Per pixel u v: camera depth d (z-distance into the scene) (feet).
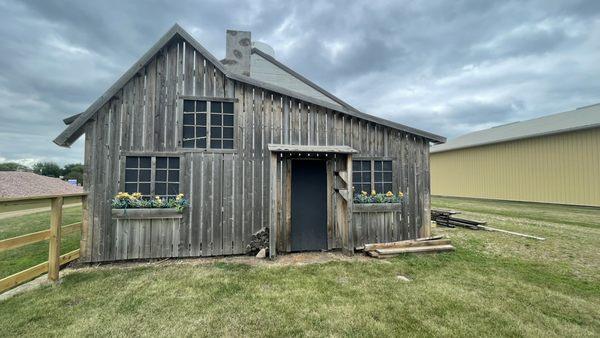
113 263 15.96
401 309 10.34
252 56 26.91
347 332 8.84
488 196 58.08
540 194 48.32
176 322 9.36
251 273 14.15
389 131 20.52
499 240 21.68
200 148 17.46
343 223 18.74
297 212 18.65
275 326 9.16
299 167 18.89
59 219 13.21
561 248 19.24
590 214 35.99
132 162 16.71
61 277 13.46
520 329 9.05
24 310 10.09
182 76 17.54
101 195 16.16
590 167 41.78
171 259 16.66
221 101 17.90
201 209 17.24
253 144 18.17
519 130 56.65
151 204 16.35
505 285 12.68
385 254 17.16
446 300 11.11
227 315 9.83
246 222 17.78
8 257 16.75
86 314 9.85
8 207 10.34
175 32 17.16
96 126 16.31
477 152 60.90
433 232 24.88
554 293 11.80
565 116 55.31
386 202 19.61
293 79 25.86
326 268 14.99
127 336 8.56
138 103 16.92
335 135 19.52
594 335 8.77
